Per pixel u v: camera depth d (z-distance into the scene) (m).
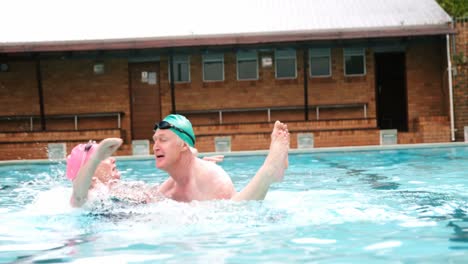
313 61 17.27
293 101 17.28
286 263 2.63
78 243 3.21
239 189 6.23
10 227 3.77
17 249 3.14
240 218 3.71
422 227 3.44
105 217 3.92
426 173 7.28
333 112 17.34
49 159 13.20
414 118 17.16
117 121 17.39
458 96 15.67
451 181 6.27
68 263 2.77
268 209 4.02
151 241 3.18
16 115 17.11
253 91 17.33
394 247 2.90
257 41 15.08
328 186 6.07
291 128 15.29
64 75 17.23
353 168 8.46
